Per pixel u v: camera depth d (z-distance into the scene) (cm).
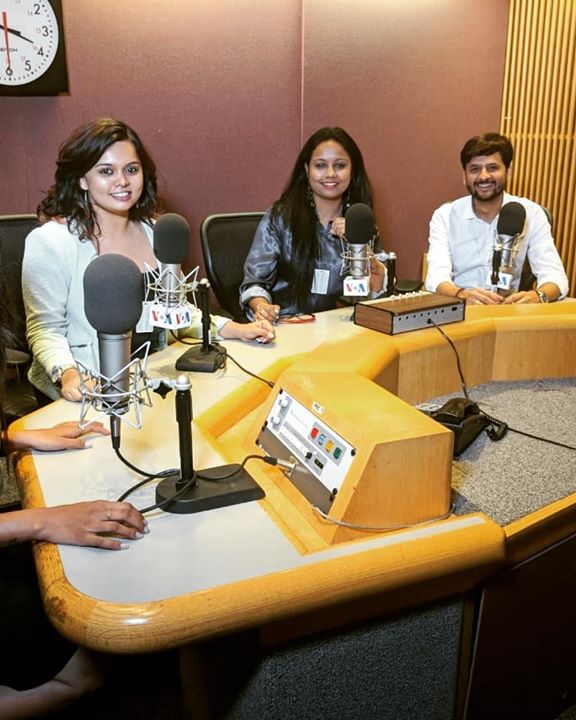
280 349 201
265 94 388
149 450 136
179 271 162
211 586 95
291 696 108
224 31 369
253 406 167
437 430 118
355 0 398
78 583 96
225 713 117
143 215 226
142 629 89
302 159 280
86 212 212
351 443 117
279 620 97
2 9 317
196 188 383
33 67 327
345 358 179
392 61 418
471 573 114
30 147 340
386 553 104
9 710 117
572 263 434
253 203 400
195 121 373
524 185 454
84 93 344
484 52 443
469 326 206
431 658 121
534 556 132
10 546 143
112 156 205
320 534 113
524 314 219
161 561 101
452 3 426
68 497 119
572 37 407
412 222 453
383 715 119
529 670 142
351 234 212
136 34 348
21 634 134
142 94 357
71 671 121
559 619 145
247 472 124
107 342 118
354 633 110
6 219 240
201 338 209
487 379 213
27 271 209
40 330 206
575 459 158
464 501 138
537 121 437
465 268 338
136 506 116
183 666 127
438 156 448
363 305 212
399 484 116
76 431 140
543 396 200
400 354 192
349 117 414
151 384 134
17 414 210
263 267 290
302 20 386
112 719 176
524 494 142
